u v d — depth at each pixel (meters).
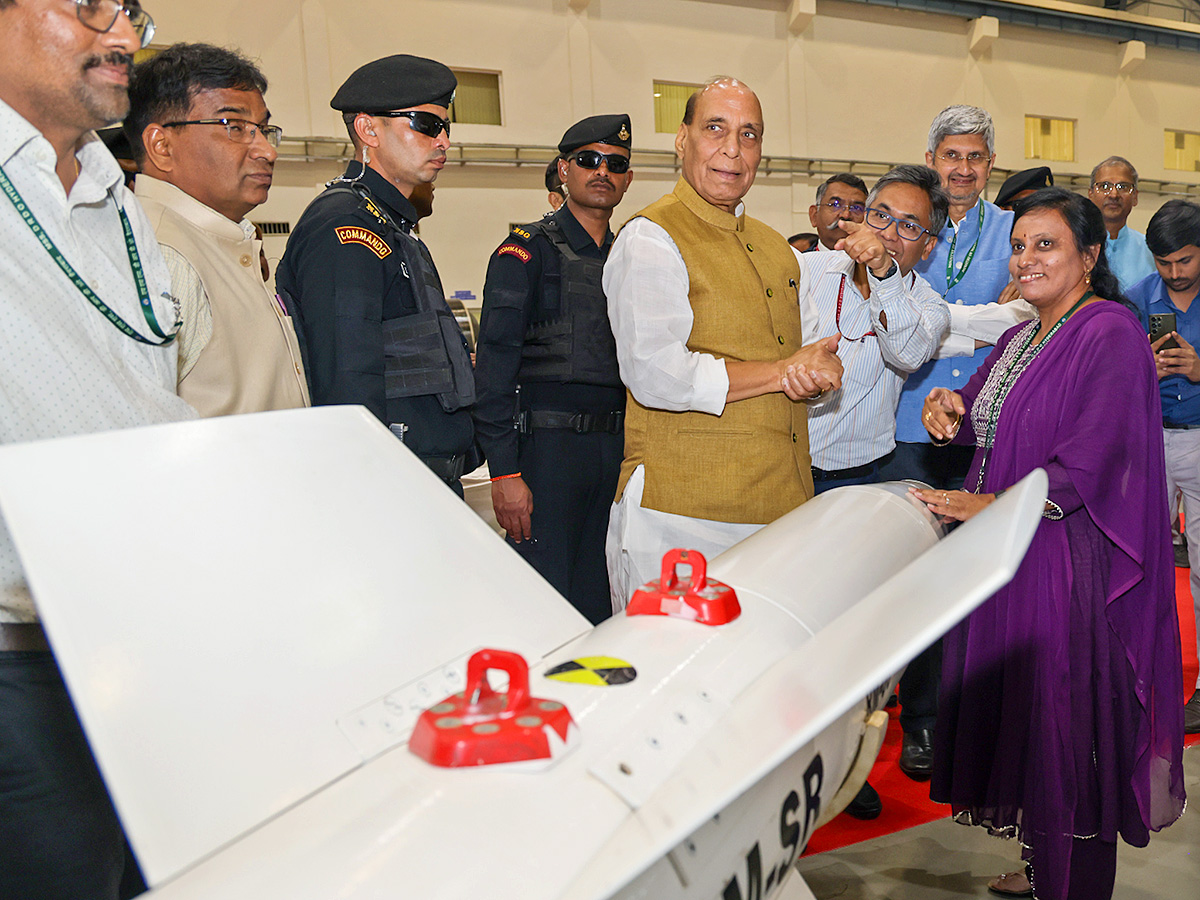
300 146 7.96
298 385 1.53
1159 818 1.61
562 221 2.53
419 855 0.51
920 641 0.51
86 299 1.06
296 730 0.66
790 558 0.99
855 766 1.00
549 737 0.58
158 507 0.73
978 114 2.76
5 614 1.03
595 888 0.47
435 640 0.78
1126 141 12.57
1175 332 2.81
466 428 1.87
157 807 0.59
